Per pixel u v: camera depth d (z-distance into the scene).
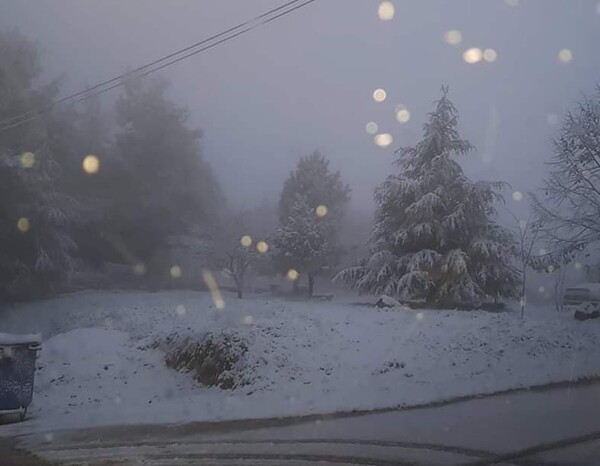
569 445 8.88
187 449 9.32
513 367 14.73
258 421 11.21
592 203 24.75
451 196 28.86
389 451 8.76
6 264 34.19
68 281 37.66
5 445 9.91
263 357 14.68
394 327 17.69
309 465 8.19
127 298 35.56
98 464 8.54
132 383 14.88
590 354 15.95
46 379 15.25
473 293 26.95
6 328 28.38
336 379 13.92
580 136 24.52
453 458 8.31
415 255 27.97
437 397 12.47
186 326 18.02
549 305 34.72
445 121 29.95
